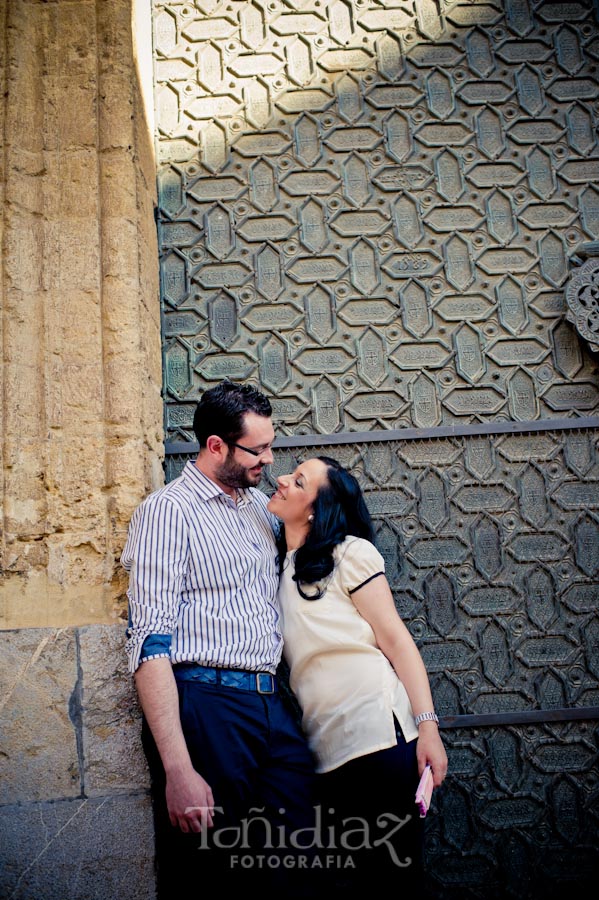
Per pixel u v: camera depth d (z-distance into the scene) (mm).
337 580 2053
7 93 2393
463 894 2439
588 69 2881
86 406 2260
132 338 2303
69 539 2203
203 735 1908
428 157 2832
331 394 2684
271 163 2822
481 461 2658
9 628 2150
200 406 2152
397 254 2771
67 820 2057
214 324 2721
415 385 2693
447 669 2543
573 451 2676
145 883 2039
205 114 2855
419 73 2873
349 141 2838
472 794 2488
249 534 2148
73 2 2482
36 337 2291
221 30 2900
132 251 2359
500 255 2781
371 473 2643
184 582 2014
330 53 2883
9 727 2086
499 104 2865
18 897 2016
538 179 2834
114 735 2105
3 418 2238
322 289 2742
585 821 2480
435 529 2611
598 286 2697
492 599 2584
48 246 2328
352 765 1925
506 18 2896
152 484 2379
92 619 2172
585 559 2613
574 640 2566
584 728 2533
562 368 2711
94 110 2414
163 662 1872
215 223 2785
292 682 2104
